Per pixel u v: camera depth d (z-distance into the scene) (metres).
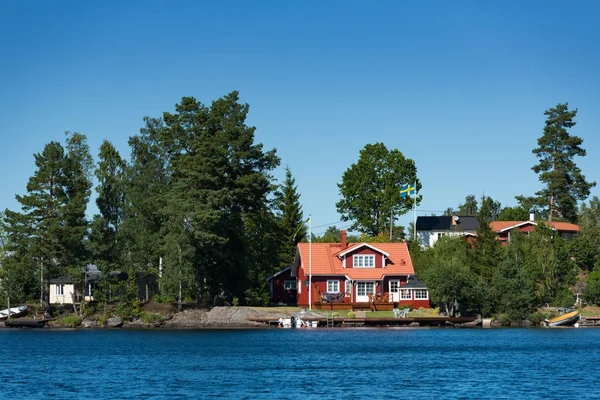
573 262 112.38
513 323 100.19
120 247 108.38
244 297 110.31
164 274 101.12
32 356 67.00
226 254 106.12
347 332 90.50
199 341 79.31
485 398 46.28
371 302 102.69
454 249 112.94
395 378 53.69
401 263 107.38
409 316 100.25
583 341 78.88
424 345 74.75
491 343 76.69
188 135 112.94
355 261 107.12
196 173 102.44
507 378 53.59
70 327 100.38
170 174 113.38
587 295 106.81
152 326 100.50
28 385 51.16
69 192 105.19
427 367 59.09
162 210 100.62
